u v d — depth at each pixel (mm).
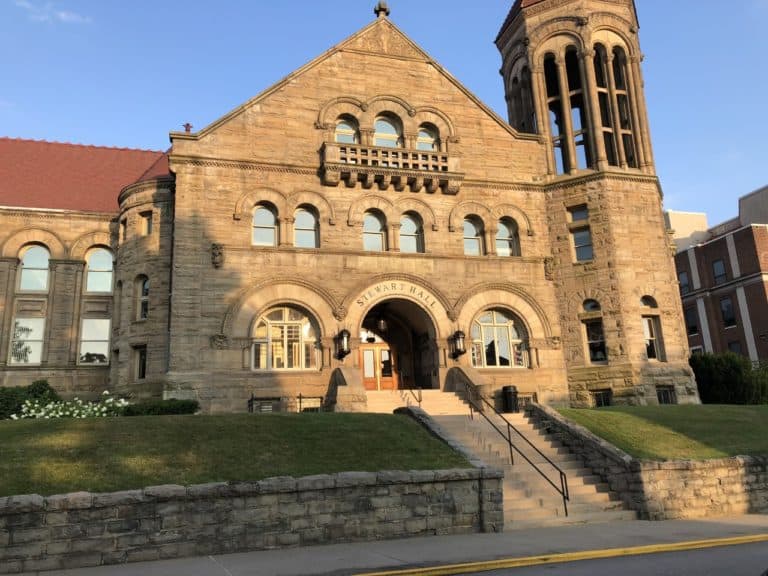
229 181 26953
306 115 28703
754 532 14609
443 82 31250
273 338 26375
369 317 30797
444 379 27516
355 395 23719
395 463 15625
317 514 13852
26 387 28047
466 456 16422
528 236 30562
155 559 12492
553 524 15969
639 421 22203
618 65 34625
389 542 13797
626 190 30828
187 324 24969
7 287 32312
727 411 24500
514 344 29469
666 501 17234
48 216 33594
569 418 21875
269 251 26594
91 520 12273
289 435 17078
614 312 29047
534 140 31938
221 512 13172
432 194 29516
